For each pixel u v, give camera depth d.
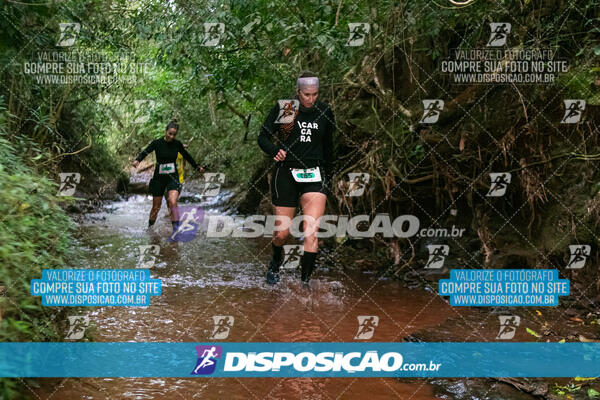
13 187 2.33
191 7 5.61
